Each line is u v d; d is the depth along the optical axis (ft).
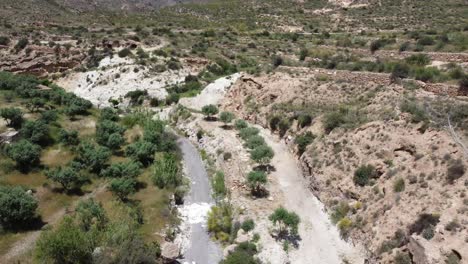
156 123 251.39
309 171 174.60
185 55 402.31
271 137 219.61
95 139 221.87
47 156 199.31
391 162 145.79
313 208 158.81
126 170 184.03
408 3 526.57
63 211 160.97
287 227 147.02
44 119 229.04
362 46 287.89
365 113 181.16
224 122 249.34
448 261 101.35
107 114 255.70
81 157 196.13
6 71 371.76
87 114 262.06
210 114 262.06
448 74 177.47
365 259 126.93
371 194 142.82
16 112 217.36
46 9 602.85
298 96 225.97
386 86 192.03
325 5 639.76
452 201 116.37
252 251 136.36
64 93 285.43
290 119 213.87
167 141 227.81
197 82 348.18
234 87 283.18
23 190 160.66
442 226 110.32
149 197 172.35
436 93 169.58
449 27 325.42
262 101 246.27
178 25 581.53
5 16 515.91
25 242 140.26
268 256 133.69
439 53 202.49
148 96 334.24
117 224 143.23
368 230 132.87
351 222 140.67
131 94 337.72
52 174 176.04
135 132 240.94
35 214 155.22
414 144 141.79
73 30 492.13
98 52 408.26
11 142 201.36
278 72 259.19
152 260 127.34
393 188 136.36
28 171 184.03
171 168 195.21
